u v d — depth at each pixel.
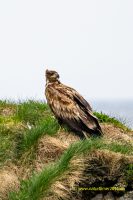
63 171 17.33
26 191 16.83
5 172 17.61
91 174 17.78
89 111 18.81
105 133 20.20
